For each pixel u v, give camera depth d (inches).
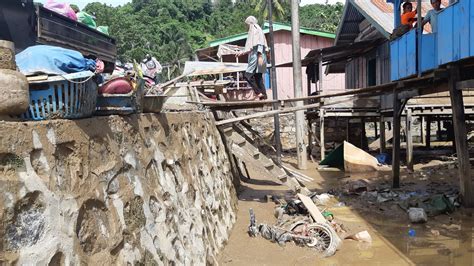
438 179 503.2
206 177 290.8
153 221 168.6
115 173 147.4
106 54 232.8
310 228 303.6
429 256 271.6
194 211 230.1
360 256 274.7
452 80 342.3
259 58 498.0
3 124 99.7
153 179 183.3
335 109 670.5
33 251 99.1
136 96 172.2
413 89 418.0
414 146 811.4
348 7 694.5
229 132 414.6
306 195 410.6
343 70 954.7
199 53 1064.2
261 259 265.9
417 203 380.2
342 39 824.9
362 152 619.2
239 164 512.7
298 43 650.8
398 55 405.7
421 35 347.6
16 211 97.2
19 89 108.8
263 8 1246.9
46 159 111.5
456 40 294.5
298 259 269.3
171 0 1996.8
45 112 123.3
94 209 129.0
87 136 133.8
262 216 365.7
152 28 1676.9
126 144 163.0
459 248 283.0
